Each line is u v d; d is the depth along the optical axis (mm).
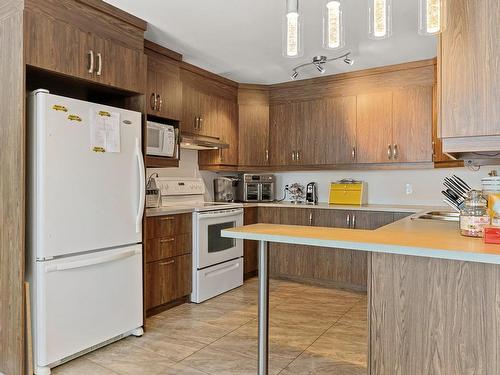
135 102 2873
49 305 2160
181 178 4059
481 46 1629
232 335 2744
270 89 4605
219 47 3338
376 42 3195
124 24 2689
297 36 1695
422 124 3764
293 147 4488
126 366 2271
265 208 4375
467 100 1656
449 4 1688
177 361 2342
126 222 2629
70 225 2268
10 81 2154
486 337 1473
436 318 1565
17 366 2152
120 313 2590
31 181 2164
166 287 3229
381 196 4336
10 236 2176
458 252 1338
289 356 2408
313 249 4098
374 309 1690
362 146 4074
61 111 2221
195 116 3934
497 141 1642
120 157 2580
